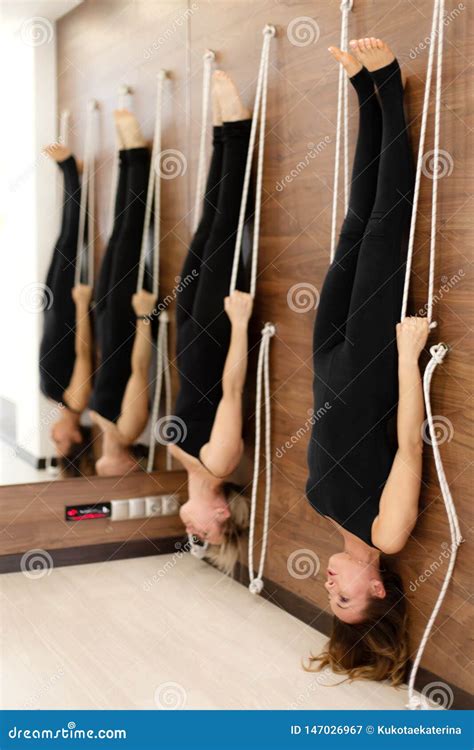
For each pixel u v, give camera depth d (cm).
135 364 221
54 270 209
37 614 188
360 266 153
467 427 143
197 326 200
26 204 205
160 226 220
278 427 194
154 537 226
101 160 212
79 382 214
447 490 146
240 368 195
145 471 224
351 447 155
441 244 148
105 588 204
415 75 152
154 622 185
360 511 156
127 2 211
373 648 161
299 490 187
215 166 203
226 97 195
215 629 182
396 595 160
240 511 207
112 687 156
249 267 201
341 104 169
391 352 152
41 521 214
